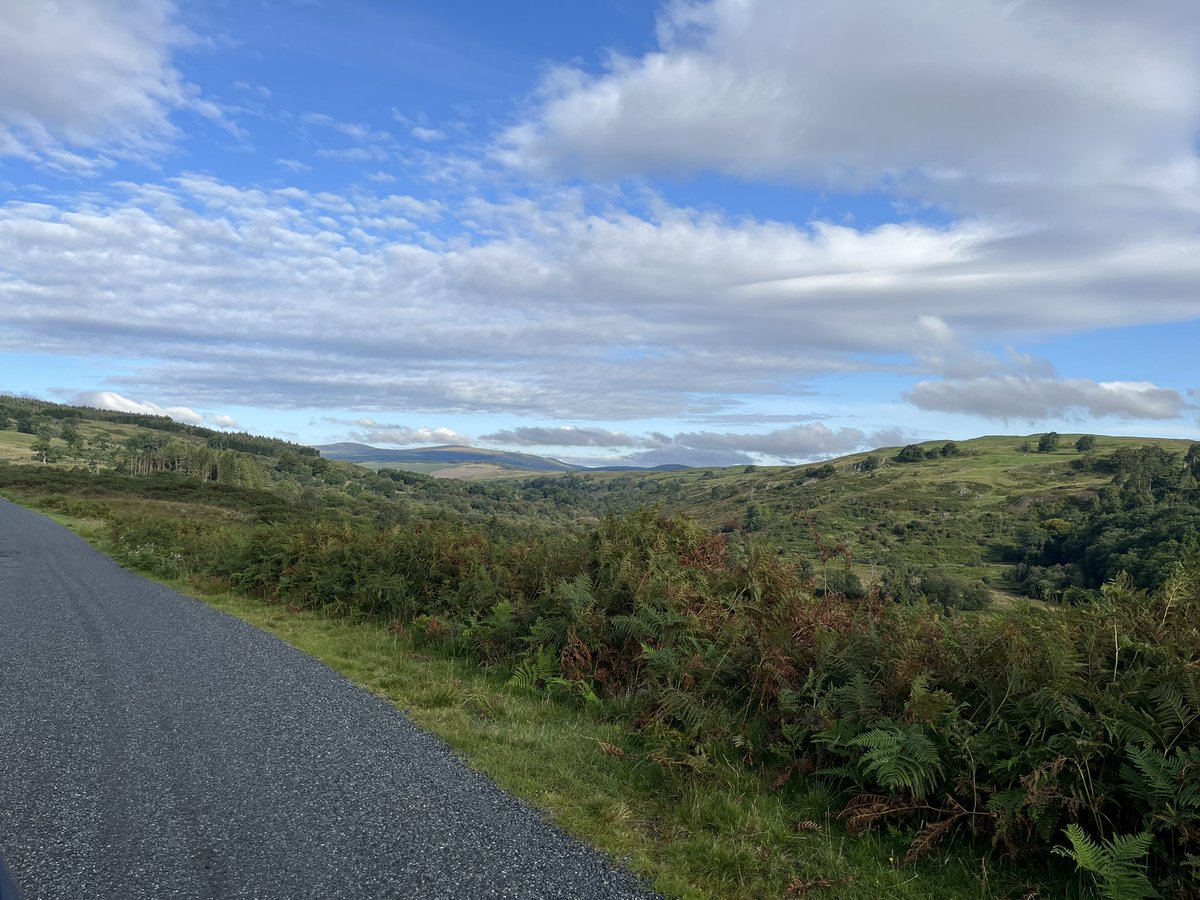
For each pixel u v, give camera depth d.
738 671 5.95
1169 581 4.78
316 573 11.66
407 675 7.19
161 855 3.30
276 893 3.01
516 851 3.57
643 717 5.64
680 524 8.82
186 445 140.88
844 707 4.82
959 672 4.68
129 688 6.21
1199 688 3.75
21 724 5.12
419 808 4.00
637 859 3.60
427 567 10.59
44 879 3.03
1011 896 3.52
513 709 6.20
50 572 14.44
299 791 4.15
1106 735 3.93
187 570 14.90
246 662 7.41
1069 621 4.73
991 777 4.04
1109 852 3.36
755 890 3.43
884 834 4.15
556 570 8.82
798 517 8.64
